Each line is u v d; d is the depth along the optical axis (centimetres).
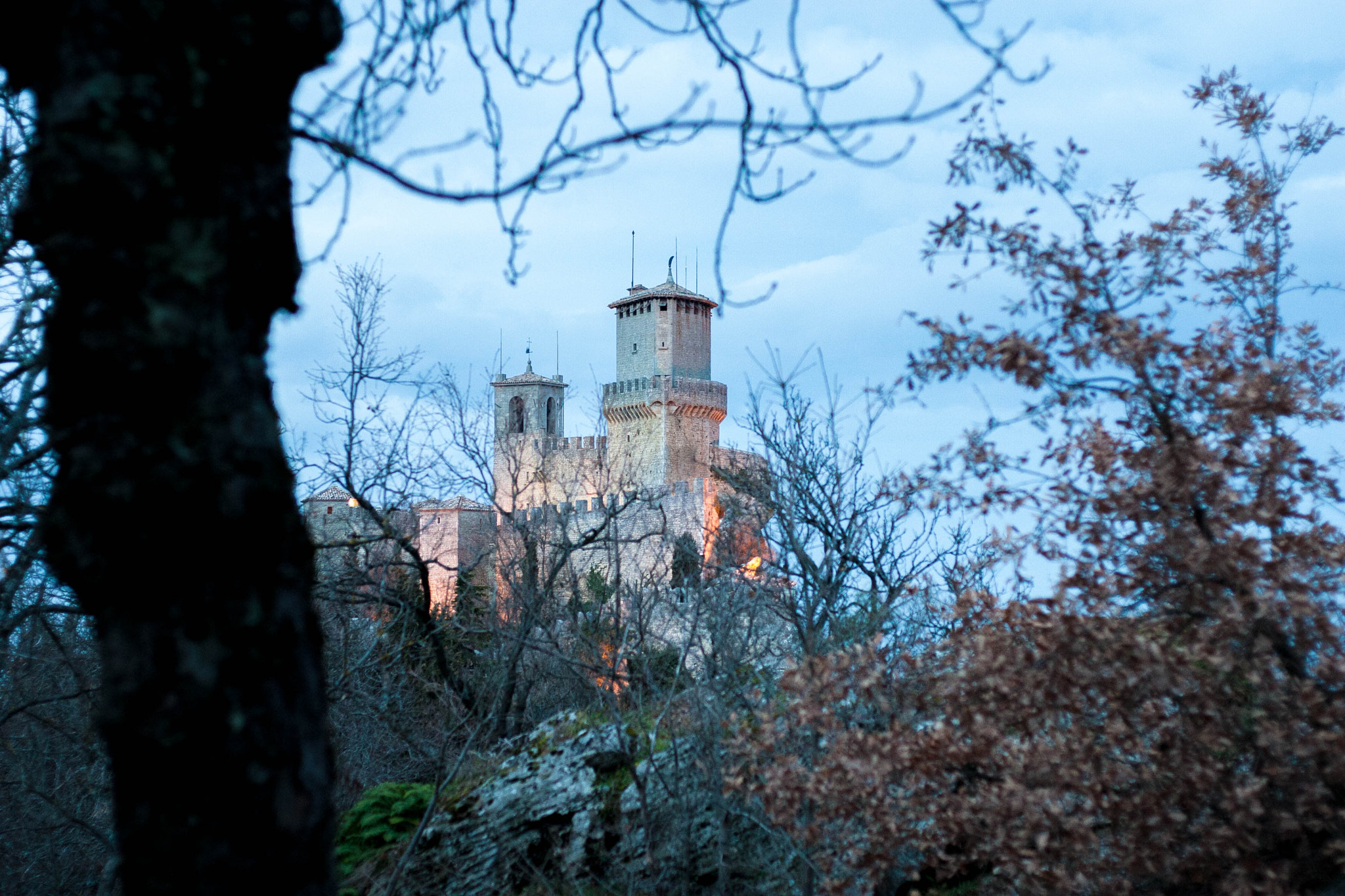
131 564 291
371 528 1691
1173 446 659
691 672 1310
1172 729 687
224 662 292
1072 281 696
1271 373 682
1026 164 729
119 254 292
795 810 744
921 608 1142
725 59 385
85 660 1293
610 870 1127
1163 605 708
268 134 331
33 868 1383
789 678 762
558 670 1631
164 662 290
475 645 1870
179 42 304
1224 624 648
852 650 776
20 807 1352
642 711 1203
